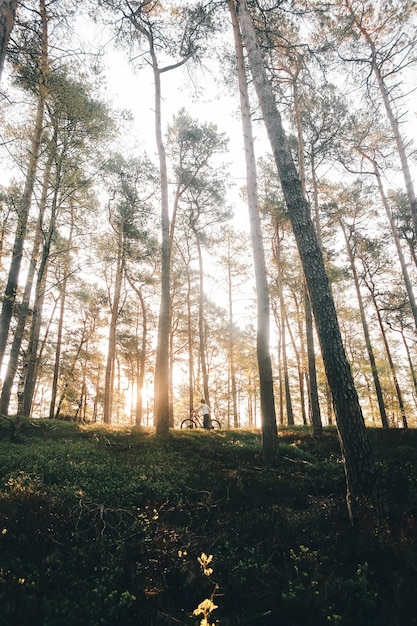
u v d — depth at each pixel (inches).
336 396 243.1
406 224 976.9
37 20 366.9
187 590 163.3
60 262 569.6
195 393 1425.9
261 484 295.0
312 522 225.8
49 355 1080.8
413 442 486.3
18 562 173.3
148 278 1066.1
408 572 166.4
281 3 431.8
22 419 487.5
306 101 580.7
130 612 147.4
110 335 935.0
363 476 226.7
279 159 306.7
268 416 388.5
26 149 512.7
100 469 321.1
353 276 989.2
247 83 493.7
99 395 1478.8
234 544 202.8
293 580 165.2
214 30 531.8
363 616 141.6
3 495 230.5
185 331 1312.7
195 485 297.6
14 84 491.5
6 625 134.4
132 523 225.8
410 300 818.8
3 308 530.6
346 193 820.0
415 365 1473.9
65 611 142.3
